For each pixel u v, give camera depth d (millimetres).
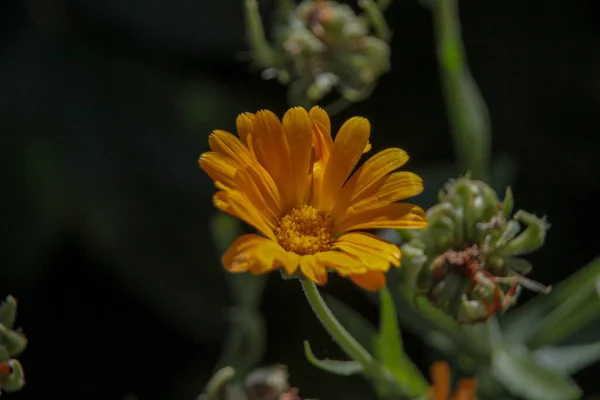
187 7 663
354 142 522
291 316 657
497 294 541
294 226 520
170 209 652
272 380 569
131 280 653
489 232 545
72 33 667
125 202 648
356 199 521
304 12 601
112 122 657
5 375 523
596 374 654
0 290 664
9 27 665
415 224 517
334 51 599
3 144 646
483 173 612
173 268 649
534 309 610
